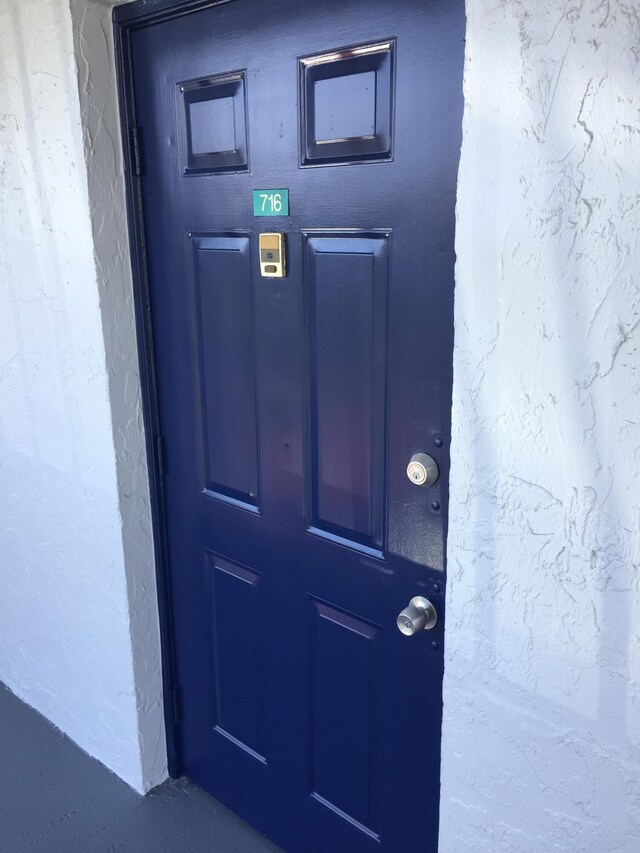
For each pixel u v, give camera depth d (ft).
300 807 6.86
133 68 6.13
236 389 6.22
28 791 7.75
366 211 5.00
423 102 4.55
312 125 5.16
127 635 7.23
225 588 6.89
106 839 7.16
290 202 5.41
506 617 4.44
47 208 6.53
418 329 4.91
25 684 9.07
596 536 3.94
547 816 4.59
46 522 7.80
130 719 7.54
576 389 3.85
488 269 4.03
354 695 6.11
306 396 5.71
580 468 3.92
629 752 4.11
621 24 3.34
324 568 5.98
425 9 4.40
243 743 7.23
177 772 7.96
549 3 3.51
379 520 5.52
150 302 6.66
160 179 6.24
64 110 6.05
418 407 5.04
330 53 4.91
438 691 5.47
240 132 5.60
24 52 6.22
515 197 3.84
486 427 4.24
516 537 4.26
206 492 6.77
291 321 5.64
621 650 4.00
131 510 6.97
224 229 5.90
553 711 4.37
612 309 3.65
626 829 4.25
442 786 5.12
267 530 6.34
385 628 5.70
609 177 3.53
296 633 6.39
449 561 4.62
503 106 3.78
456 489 4.47
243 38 5.36
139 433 6.89
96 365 6.58
